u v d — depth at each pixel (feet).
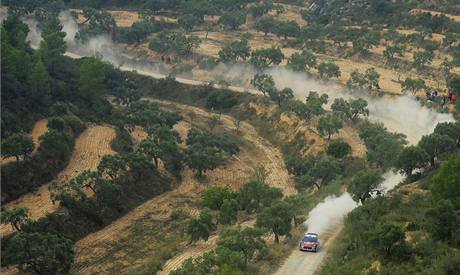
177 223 338.95
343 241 234.38
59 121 405.39
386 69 593.01
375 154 348.79
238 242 238.68
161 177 387.96
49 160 369.71
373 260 191.93
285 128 476.54
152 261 279.49
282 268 227.20
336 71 548.72
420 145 289.53
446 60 549.54
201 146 424.46
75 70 513.86
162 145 407.03
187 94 581.94
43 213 317.01
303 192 363.15
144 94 595.06
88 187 346.74
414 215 219.41
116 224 333.83
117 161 358.84
